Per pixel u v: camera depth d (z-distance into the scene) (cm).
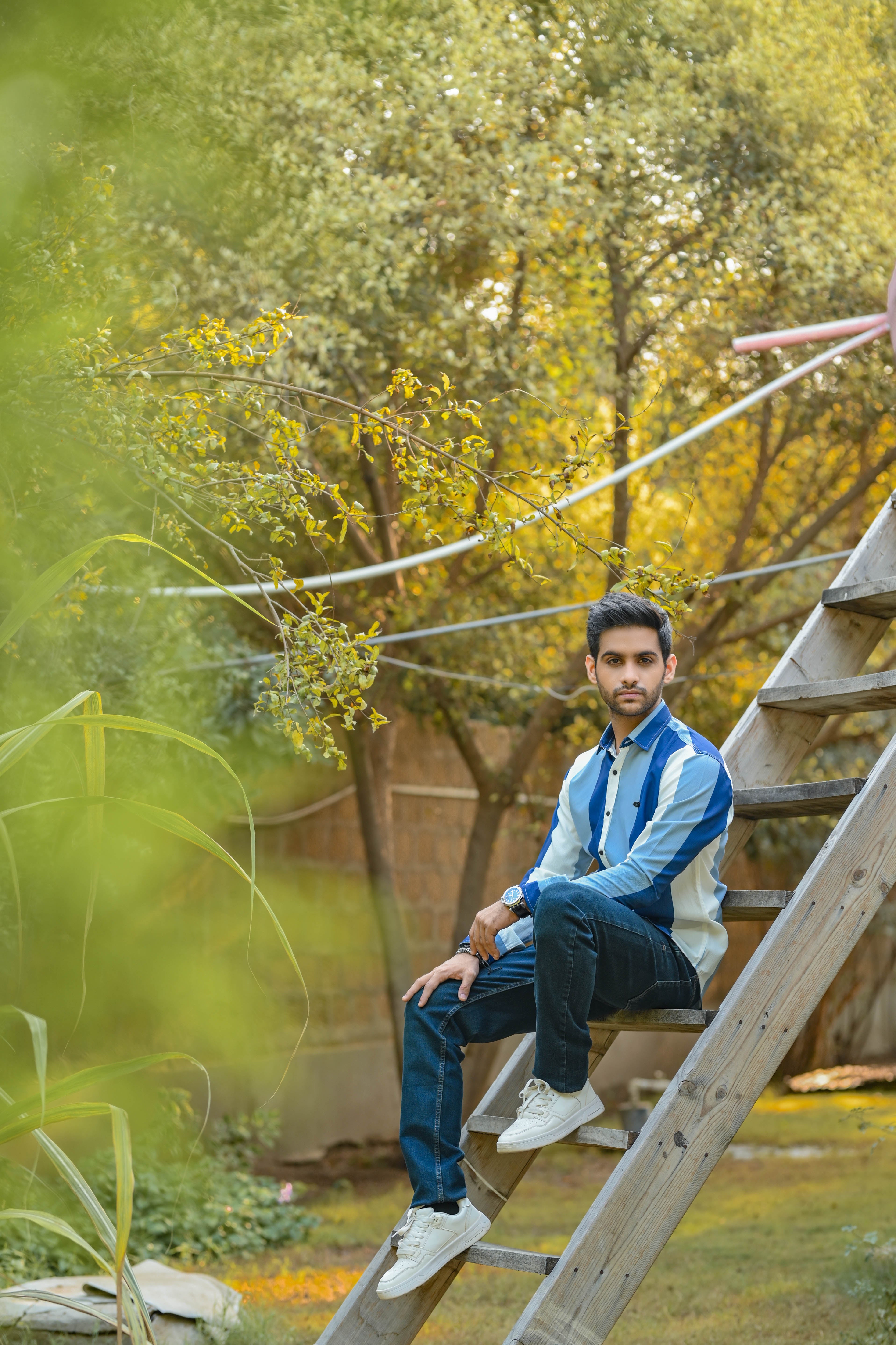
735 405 564
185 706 604
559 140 665
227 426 546
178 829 208
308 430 592
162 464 322
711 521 961
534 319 732
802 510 911
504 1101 307
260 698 329
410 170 660
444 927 1119
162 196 396
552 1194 832
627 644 290
